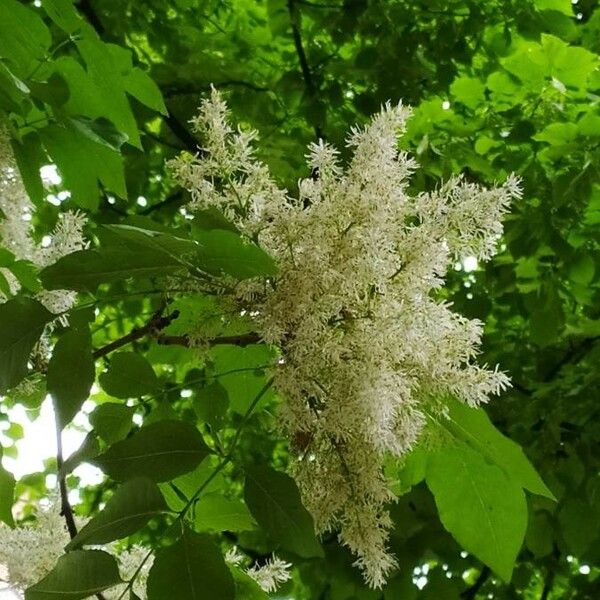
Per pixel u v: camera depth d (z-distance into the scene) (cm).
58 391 37
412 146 114
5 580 45
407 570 94
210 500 45
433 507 96
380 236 38
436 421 41
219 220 39
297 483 39
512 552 43
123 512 34
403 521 94
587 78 113
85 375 37
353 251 38
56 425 37
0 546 45
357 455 39
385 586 94
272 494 35
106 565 34
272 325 38
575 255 109
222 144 42
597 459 104
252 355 48
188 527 35
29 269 47
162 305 44
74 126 47
